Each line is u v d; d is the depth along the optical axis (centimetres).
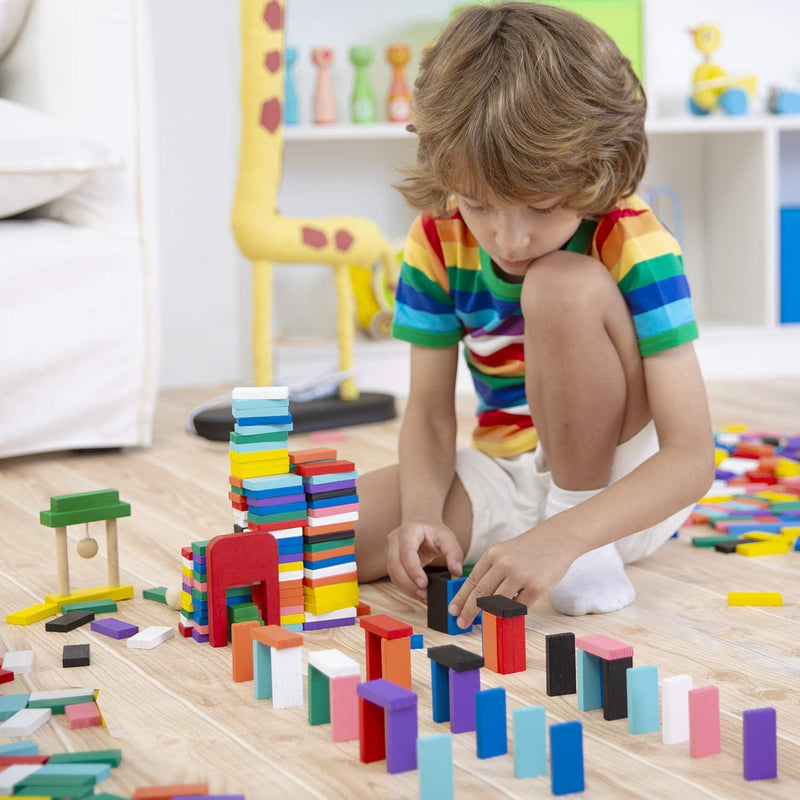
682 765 72
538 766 71
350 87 271
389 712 71
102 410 185
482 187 95
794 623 101
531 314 101
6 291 175
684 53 282
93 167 176
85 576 119
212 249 265
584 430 104
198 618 97
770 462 161
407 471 116
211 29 258
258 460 100
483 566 96
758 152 262
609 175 99
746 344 261
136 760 74
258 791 69
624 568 120
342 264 210
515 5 103
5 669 90
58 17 185
